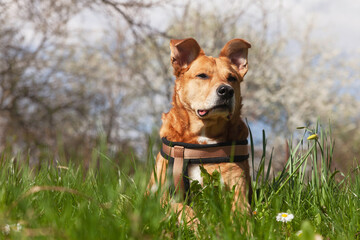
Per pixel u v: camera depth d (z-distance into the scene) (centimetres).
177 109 352
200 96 336
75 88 1448
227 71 358
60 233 171
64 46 1350
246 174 326
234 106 333
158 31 889
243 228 212
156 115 1680
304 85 1956
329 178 313
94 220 182
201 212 247
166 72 1238
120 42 1351
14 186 251
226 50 396
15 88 1191
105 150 271
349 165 341
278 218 232
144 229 199
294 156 345
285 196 304
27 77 1242
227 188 286
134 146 1409
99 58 1543
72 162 320
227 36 1457
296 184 311
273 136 1712
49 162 317
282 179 335
